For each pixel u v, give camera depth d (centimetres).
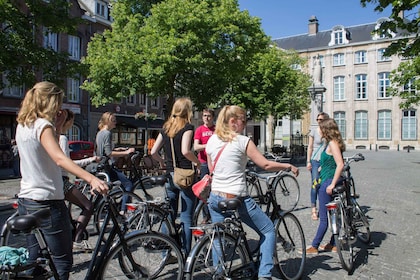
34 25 1299
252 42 1741
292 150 2677
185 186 434
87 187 588
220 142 363
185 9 1566
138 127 2992
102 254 333
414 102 2089
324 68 5128
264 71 2480
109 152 621
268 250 361
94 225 527
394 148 4694
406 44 714
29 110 284
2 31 1186
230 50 1661
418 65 1180
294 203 820
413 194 1036
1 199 964
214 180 364
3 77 2116
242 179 361
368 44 4850
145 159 1030
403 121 4675
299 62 3409
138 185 639
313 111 1589
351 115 4966
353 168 1945
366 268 464
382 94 4791
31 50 1237
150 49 1544
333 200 502
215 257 345
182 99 449
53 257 293
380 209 821
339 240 443
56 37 2517
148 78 1543
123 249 343
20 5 1266
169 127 446
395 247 551
